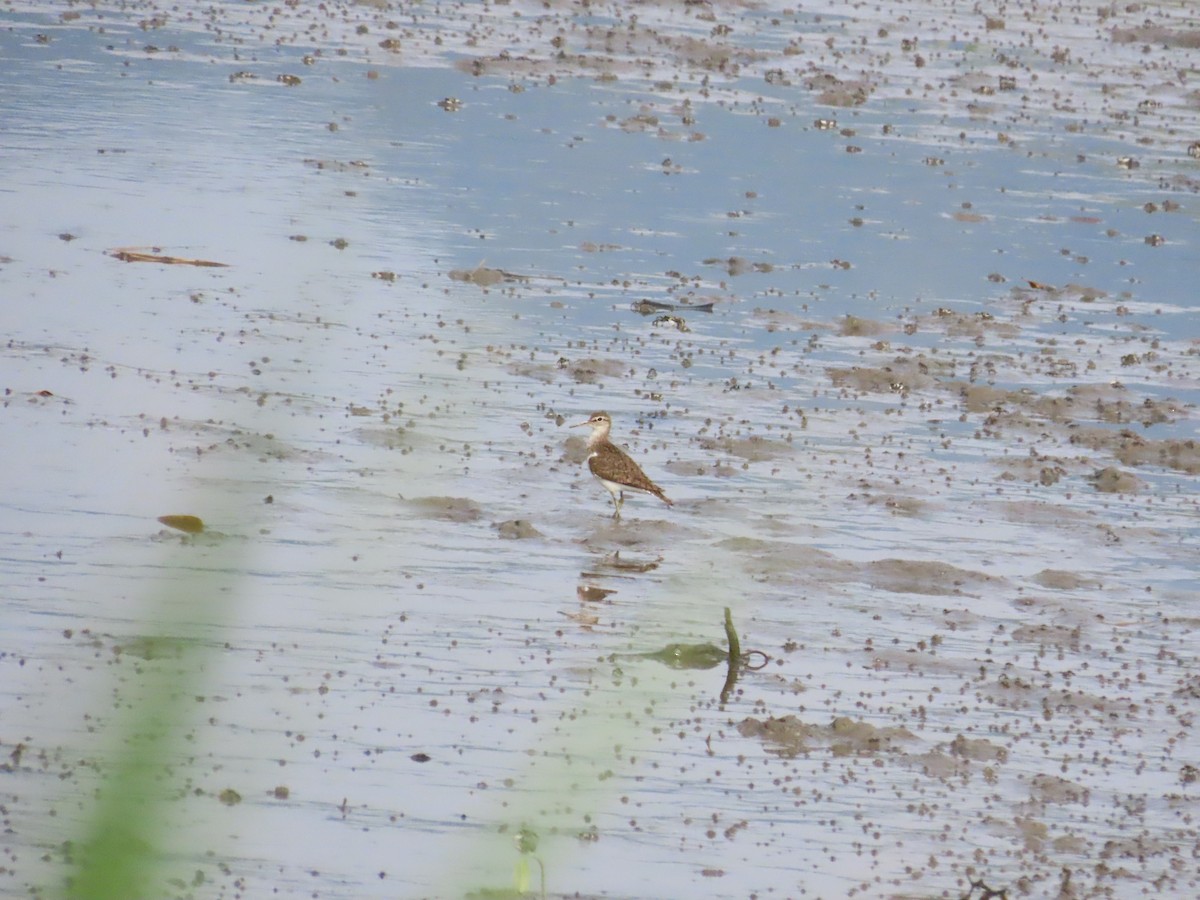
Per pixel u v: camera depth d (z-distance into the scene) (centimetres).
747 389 3531
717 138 5556
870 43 7075
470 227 4444
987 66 6862
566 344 3691
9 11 6366
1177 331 4166
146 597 2298
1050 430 3469
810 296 4172
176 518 2600
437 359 3512
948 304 4209
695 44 6662
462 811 1848
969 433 3419
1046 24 7694
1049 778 2073
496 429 3194
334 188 4638
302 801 1838
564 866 1766
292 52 6131
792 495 3006
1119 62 7175
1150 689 2364
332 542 2614
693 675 2292
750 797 1967
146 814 809
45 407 3034
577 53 6456
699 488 3002
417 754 1973
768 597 2580
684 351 3734
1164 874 1862
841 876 1802
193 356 3381
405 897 1655
